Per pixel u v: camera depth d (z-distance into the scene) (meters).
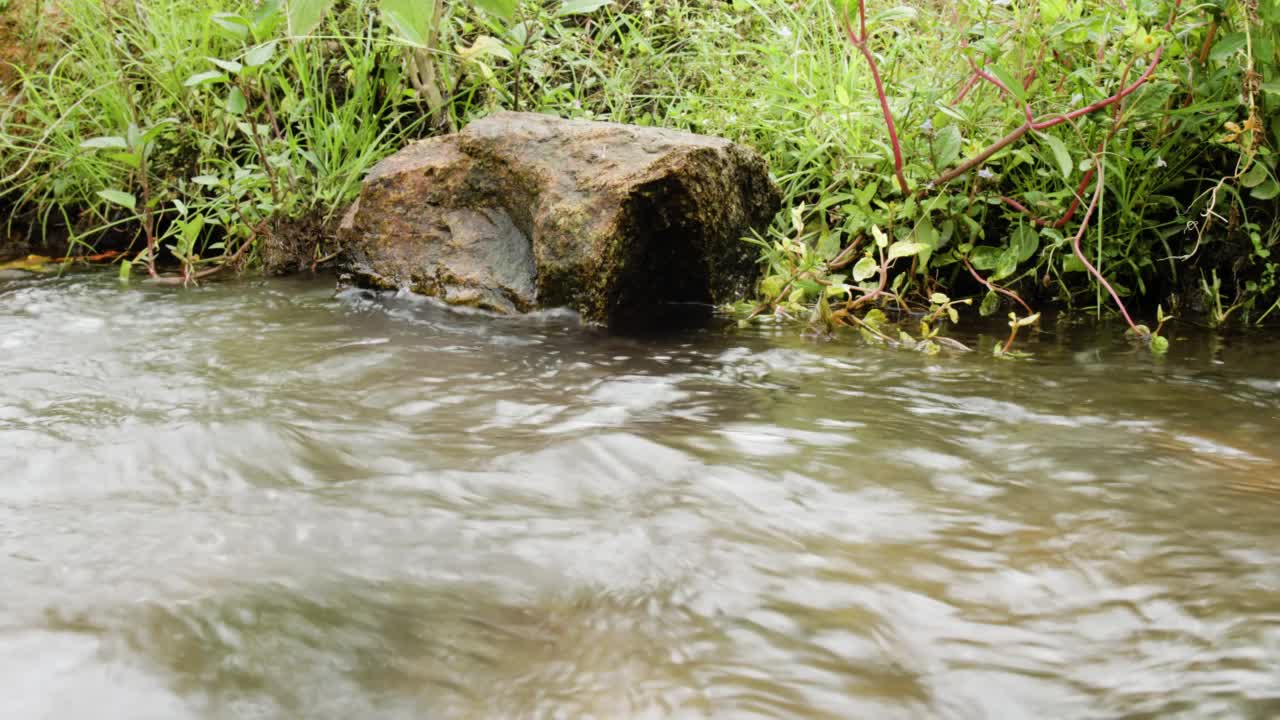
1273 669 1.36
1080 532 1.80
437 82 4.88
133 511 1.87
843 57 4.42
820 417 2.49
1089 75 3.62
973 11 3.91
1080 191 3.57
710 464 2.14
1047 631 1.47
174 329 3.35
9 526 1.79
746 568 1.66
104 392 2.61
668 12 5.39
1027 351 3.16
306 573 1.62
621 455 2.17
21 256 4.84
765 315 3.70
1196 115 3.59
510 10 4.07
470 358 3.04
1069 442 2.30
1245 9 3.27
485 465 2.13
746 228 3.95
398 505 1.91
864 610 1.53
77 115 5.16
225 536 1.76
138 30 5.05
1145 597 1.56
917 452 2.23
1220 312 3.56
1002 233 3.98
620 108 4.88
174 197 4.63
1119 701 1.31
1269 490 2.00
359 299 3.87
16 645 1.38
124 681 1.31
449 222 3.86
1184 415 2.50
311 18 3.96
